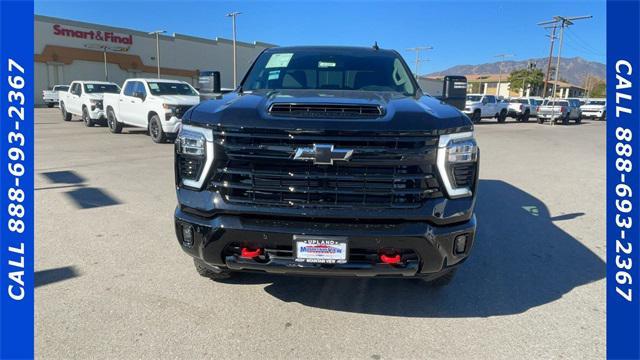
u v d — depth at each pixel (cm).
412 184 261
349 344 271
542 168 971
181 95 1265
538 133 2023
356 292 339
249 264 269
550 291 348
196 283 346
